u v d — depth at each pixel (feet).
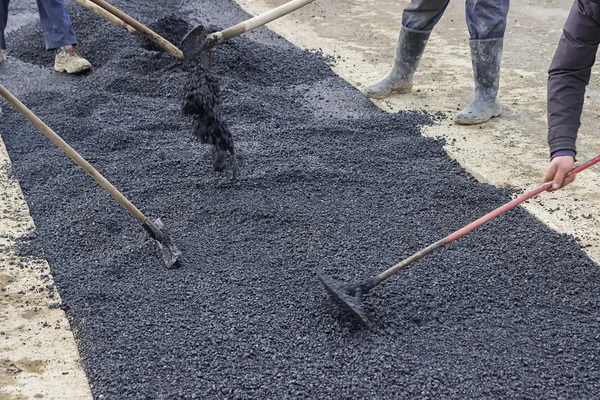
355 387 9.82
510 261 12.73
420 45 19.81
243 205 14.53
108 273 12.49
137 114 19.16
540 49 24.25
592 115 18.92
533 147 17.30
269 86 21.36
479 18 17.88
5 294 11.96
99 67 22.47
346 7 29.45
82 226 13.97
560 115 9.87
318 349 10.58
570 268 12.57
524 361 10.32
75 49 22.12
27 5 28.37
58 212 14.60
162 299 11.74
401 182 15.62
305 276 12.26
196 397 9.70
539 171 16.08
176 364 10.31
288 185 15.44
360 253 12.98
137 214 12.51
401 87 20.47
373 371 10.11
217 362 10.32
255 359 10.39
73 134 17.94
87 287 12.12
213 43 13.67
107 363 10.38
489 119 18.83
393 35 26.05
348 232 13.67
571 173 10.16
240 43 22.99
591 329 11.03
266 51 23.20
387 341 10.73
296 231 13.70
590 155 16.79
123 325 11.16
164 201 14.83
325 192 15.20
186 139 17.72
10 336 10.98
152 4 27.40
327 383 9.91
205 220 14.11
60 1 21.34
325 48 24.62
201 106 14.26
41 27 23.89
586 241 13.46
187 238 13.50
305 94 20.85
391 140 17.74
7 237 13.60
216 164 15.31
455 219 14.19
